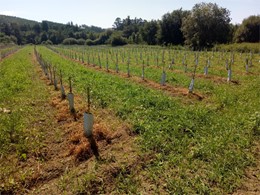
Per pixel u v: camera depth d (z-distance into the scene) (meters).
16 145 9.52
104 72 25.30
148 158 8.35
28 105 14.40
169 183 7.14
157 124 10.52
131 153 8.63
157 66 28.77
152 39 94.38
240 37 65.50
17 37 151.62
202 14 67.81
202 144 9.02
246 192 6.91
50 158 8.95
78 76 21.70
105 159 8.35
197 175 7.43
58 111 13.16
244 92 15.69
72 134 10.33
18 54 55.12
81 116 12.24
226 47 54.50
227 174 7.54
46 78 21.86
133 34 109.50
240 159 8.25
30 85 19.33
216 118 11.41
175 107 12.76
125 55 47.28
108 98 14.33
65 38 143.75
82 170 7.92
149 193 6.88
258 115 11.13
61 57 48.03
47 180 7.77
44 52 61.34
